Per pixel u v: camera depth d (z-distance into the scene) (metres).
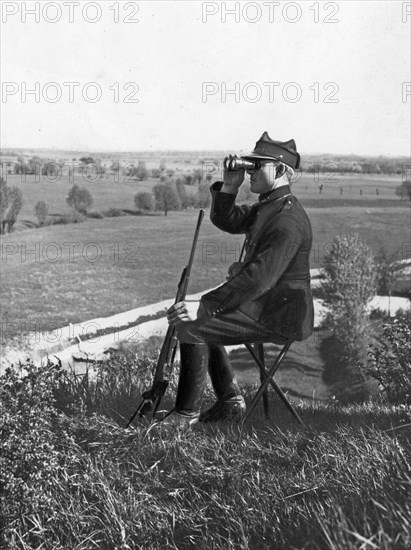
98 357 25.70
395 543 2.71
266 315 4.57
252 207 4.83
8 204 39.56
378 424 4.86
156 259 39.16
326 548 2.97
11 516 3.77
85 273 38.59
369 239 39.31
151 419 4.77
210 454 4.27
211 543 3.59
